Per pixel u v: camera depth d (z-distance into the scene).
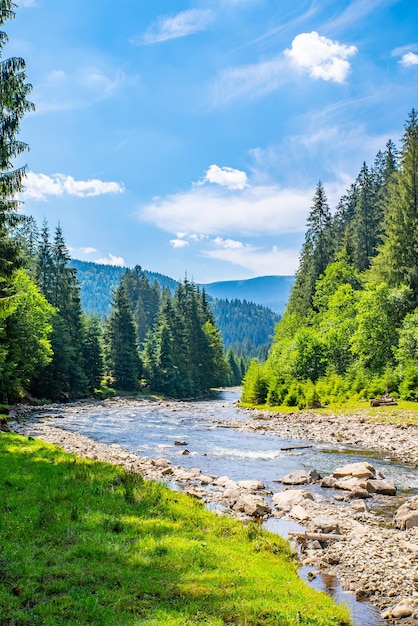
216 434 32.66
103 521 9.89
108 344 79.12
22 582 7.05
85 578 7.32
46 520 9.47
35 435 26.72
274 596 7.62
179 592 7.25
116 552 8.41
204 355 92.81
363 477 18.59
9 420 33.88
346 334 54.25
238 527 11.33
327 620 7.13
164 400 72.00
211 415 47.06
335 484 17.83
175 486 16.77
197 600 7.05
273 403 55.16
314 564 10.22
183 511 11.67
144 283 138.75
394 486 17.16
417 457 23.34
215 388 109.88
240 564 8.76
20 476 12.59
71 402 58.59
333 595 8.77
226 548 9.61
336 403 45.50
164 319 87.56
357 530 12.49
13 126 21.12
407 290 46.12
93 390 68.31
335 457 23.98
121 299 79.62
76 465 14.54
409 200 52.66
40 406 50.50
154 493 12.52
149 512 11.12
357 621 7.75
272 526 13.04
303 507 14.84
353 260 70.44
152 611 6.57
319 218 72.69
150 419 42.38
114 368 77.00
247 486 17.50
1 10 18.92
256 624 6.59
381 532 12.39
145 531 9.75
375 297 46.38
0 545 8.23
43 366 51.62
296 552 10.83
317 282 67.00
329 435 31.31
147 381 81.56
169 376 81.06
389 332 45.62
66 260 66.69
